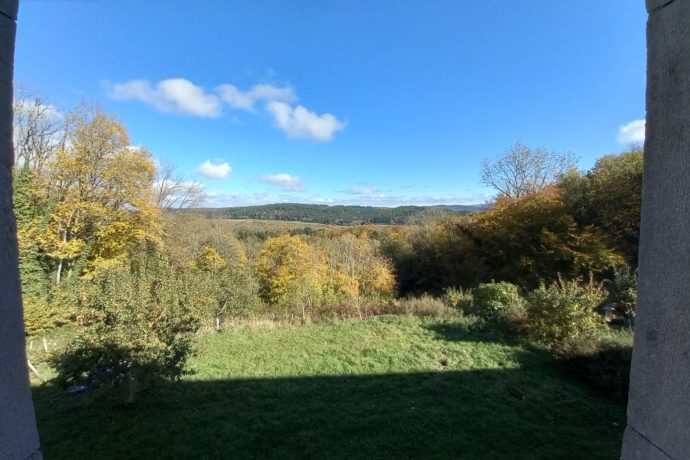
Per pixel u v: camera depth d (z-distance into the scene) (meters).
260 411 6.53
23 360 1.49
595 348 8.02
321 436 5.66
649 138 1.46
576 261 19.05
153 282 7.47
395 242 33.91
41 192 19.08
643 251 1.47
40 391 7.34
